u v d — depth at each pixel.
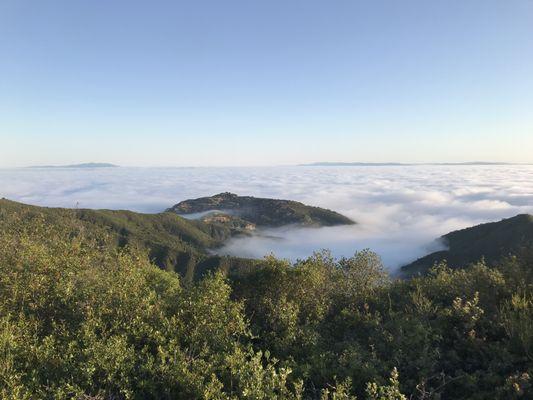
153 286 9.18
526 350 5.44
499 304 7.14
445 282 8.55
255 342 7.04
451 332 6.46
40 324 6.04
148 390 4.84
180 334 6.11
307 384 5.44
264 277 8.59
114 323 6.00
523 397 4.69
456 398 5.09
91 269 7.81
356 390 5.27
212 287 7.07
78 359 5.08
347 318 7.80
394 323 6.93
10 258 7.86
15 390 4.32
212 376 4.77
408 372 5.60
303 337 6.66
